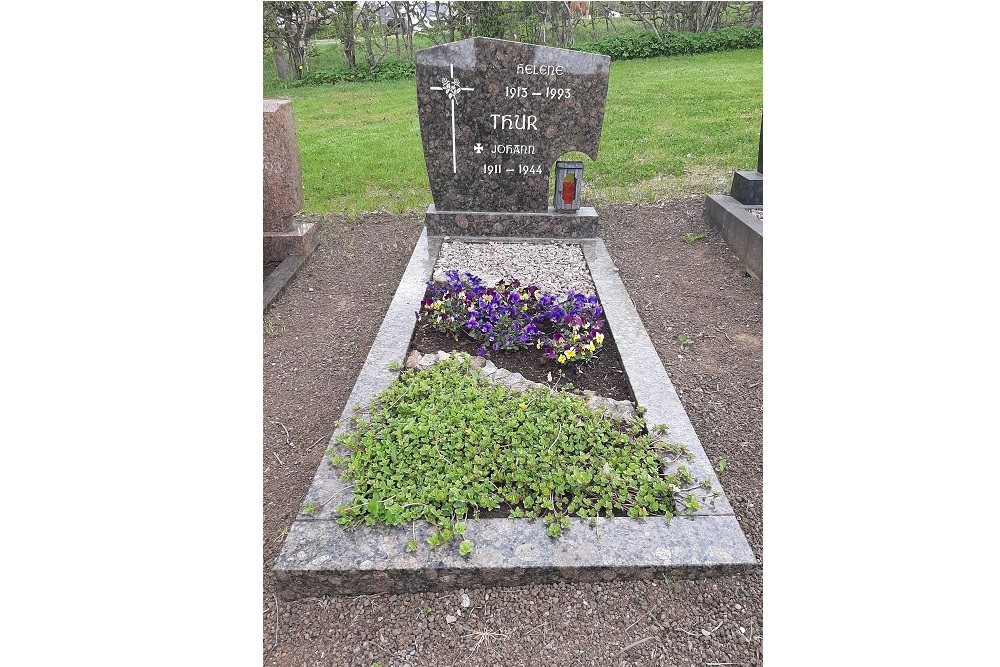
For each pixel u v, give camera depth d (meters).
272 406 3.34
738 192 5.63
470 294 3.87
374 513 2.28
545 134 5.16
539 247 5.25
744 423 3.10
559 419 2.80
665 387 3.12
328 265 5.26
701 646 2.01
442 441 2.63
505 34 14.41
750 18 15.75
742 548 2.23
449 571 2.13
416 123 10.33
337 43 17.97
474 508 2.34
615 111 10.14
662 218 6.02
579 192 5.39
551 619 2.09
